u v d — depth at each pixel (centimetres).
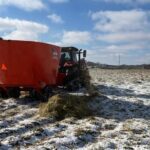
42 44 1368
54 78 1509
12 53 1345
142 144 847
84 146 823
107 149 801
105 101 1459
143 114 1232
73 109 1164
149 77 3672
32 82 1388
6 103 1377
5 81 1399
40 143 829
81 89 1972
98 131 959
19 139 848
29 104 1357
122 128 997
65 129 969
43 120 1066
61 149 788
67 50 1914
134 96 1720
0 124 988
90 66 8819
